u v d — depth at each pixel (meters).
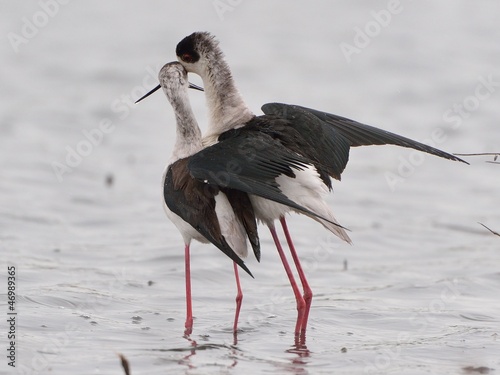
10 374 8.17
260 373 8.29
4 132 20.56
